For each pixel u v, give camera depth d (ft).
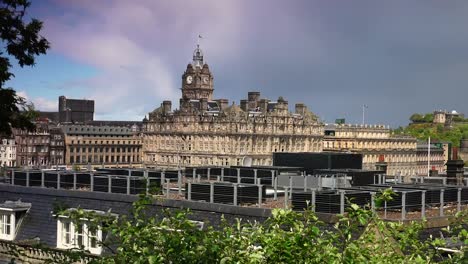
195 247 61.46
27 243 113.80
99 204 114.01
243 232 63.52
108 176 122.11
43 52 74.54
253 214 97.45
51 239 115.03
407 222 93.30
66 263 67.87
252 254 59.11
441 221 98.48
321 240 61.36
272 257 60.03
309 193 97.91
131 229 62.39
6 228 122.72
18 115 71.41
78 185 128.36
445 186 124.77
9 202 123.95
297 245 59.47
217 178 148.97
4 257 115.65
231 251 61.31
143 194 68.54
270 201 112.98
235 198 104.99
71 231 111.34
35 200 122.83
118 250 70.23
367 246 66.59
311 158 159.33
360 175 142.00
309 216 62.34
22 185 132.67
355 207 63.46
